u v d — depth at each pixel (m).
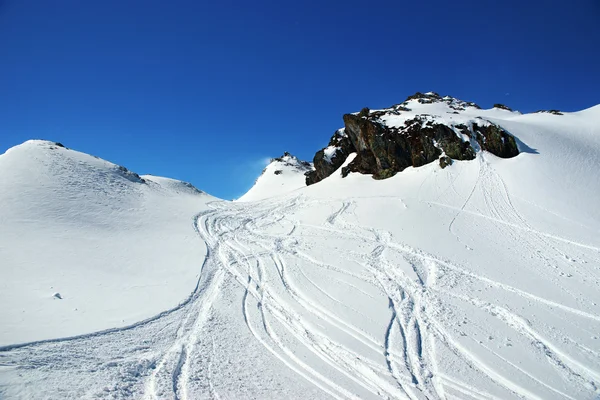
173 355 10.29
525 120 44.19
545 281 16.19
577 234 20.69
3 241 18.59
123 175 36.94
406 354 11.04
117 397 7.93
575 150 31.88
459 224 23.81
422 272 17.59
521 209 24.69
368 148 39.44
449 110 47.75
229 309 13.93
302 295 15.30
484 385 9.66
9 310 11.48
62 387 7.86
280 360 10.51
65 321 11.34
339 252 20.98
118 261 18.70
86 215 25.23
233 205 38.69
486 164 31.30
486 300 14.62
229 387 8.90
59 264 16.91
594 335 12.14
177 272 18.02
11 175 27.84
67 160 33.62
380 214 27.33
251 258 20.70
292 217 30.59
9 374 7.89
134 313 12.80
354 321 13.01
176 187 44.03
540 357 10.98
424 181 32.00
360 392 9.10
